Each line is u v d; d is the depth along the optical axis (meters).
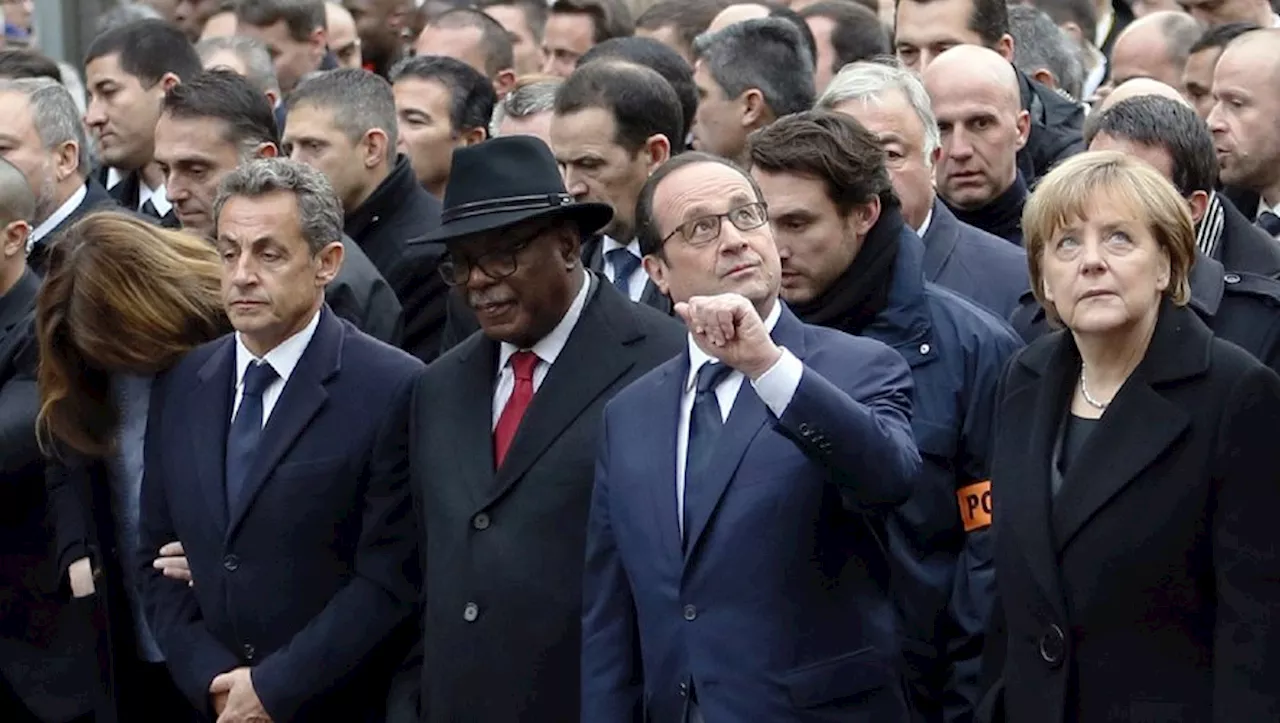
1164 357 15.15
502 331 17.94
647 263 16.88
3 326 22.47
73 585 20.81
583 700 16.91
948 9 26.50
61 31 41.34
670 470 16.36
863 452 15.12
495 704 17.59
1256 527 14.80
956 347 18.80
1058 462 15.57
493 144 17.80
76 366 20.27
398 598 18.77
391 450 18.95
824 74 29.47
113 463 20.47
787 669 15.84
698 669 15.98
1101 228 15.12
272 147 24.22
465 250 17.83
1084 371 15.67
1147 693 14.96
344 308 21.67
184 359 19.88
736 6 29.56
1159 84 23.08
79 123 26.83
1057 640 15.19
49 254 20.55
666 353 18.17
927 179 20.69
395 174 25.22
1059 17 34.62
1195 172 19.67
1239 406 14.87
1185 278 15.41
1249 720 14.55
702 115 25.08
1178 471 14.92
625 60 23.12
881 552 16.45
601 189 21.92
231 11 34.88
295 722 18.58
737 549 15.94
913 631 18.58
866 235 18.72
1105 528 15.02
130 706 20.67
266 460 18.92
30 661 21.45
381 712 19.22
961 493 18.72
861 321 18.77
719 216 16.22
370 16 38.22
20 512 21.48
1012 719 15.47
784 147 18.34
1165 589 14.92
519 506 17.73
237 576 18.94
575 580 17.59
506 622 17.61
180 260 20.42
